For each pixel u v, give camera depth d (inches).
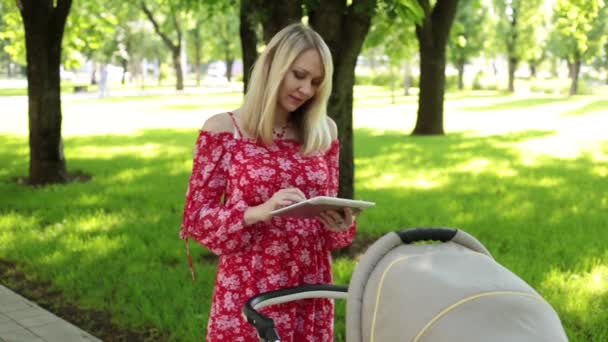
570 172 484.1
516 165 518.6
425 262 90.9
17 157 569.6
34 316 211.5
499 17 1989.4
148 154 594.6
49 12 434.9
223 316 113.2
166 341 192.5
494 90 2347.4
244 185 110.8
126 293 226.5
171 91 2123.5
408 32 605.9
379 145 654.5
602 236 299.9
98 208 364.2
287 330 112.0
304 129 112.7
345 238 115.3
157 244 288.7
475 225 317.7
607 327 195.6
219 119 113.7
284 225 112.0
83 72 3494.1
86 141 700.7
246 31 323.9
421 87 760.3
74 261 264.8
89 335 196.2
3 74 3964.1
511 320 81.2
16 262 273.1
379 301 90.3
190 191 113.1
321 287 106.8
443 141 692.7
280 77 107.2
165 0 625.9
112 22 608.4
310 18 267.4
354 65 269.3
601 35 1877.5
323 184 114.6
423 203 368.2
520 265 248.8
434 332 81.8
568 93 2223.2
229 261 113.3
